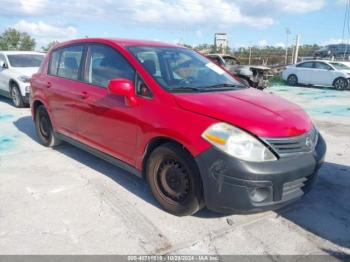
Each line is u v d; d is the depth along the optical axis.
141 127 3.47
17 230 3.11
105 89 4.01
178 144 3.21
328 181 4.46
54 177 4.32
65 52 4.94
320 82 17.09
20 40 41.09
